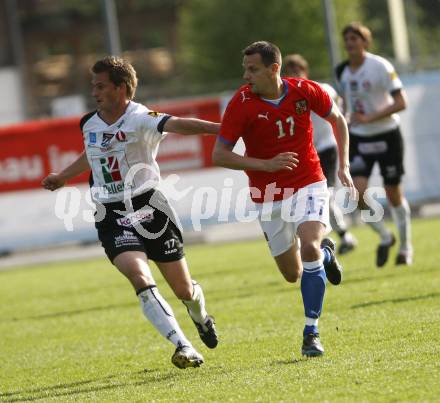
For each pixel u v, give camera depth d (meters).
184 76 183.38
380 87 40.44
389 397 19.48
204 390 21.75
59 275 56.25
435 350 23.62
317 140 42.16
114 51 70.38
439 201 70.50
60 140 65.75
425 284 35.47
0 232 65.69
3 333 35.97
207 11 163.25
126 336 32.44
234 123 24.38
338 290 36.56
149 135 23.98
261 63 24.12
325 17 70.00
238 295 38.91
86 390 23.89
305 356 24.45
